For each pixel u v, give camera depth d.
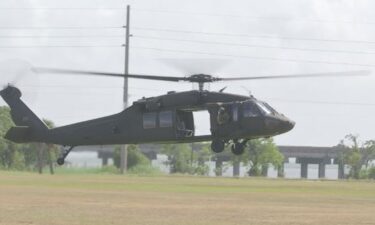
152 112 172.25
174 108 169.88
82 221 134.50
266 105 167.62
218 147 169.38
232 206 169.38
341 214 153.50
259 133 165.00
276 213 154.00
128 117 175.62
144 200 181.38
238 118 165.75
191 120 171.12
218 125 166.75
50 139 190.62
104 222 133.50
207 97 168.25
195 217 143.88
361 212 158.75
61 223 131.38
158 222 134.50
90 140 182.50
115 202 174.00
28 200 176.38
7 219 136.50
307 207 170.25
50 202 171.50
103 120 180.00
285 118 166.50
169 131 170.12
